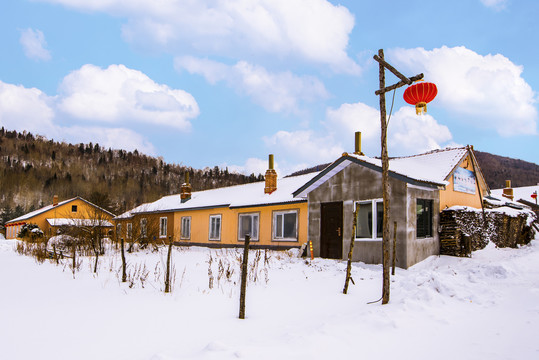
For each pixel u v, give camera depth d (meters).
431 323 5.50
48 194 130.25
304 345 4.52
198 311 6.73
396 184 13.20
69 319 6.11
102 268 12.66
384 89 7.79
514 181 168.75
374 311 6.10
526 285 7.29
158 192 154.75
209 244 24.14
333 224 15.41
